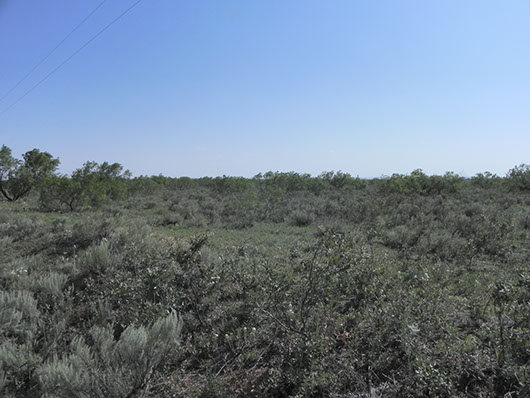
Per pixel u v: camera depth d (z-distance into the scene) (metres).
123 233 9.73
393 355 4.00
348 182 34.12
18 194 24.47
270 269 6.27
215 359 4.47
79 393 3.42
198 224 14.36
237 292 6.21
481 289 6.16
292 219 14.86
